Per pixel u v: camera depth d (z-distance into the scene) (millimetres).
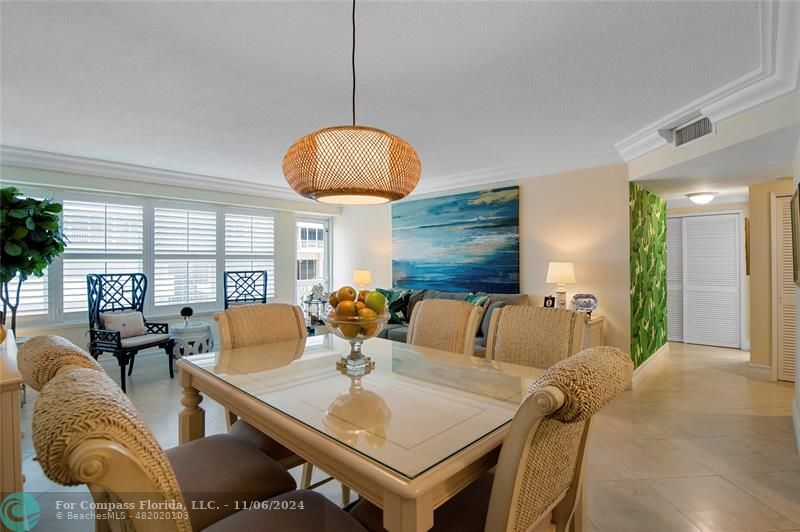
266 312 2420
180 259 4809
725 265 5387
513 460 908
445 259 4992
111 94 2422
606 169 3795
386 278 5777
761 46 1875
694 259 5629
